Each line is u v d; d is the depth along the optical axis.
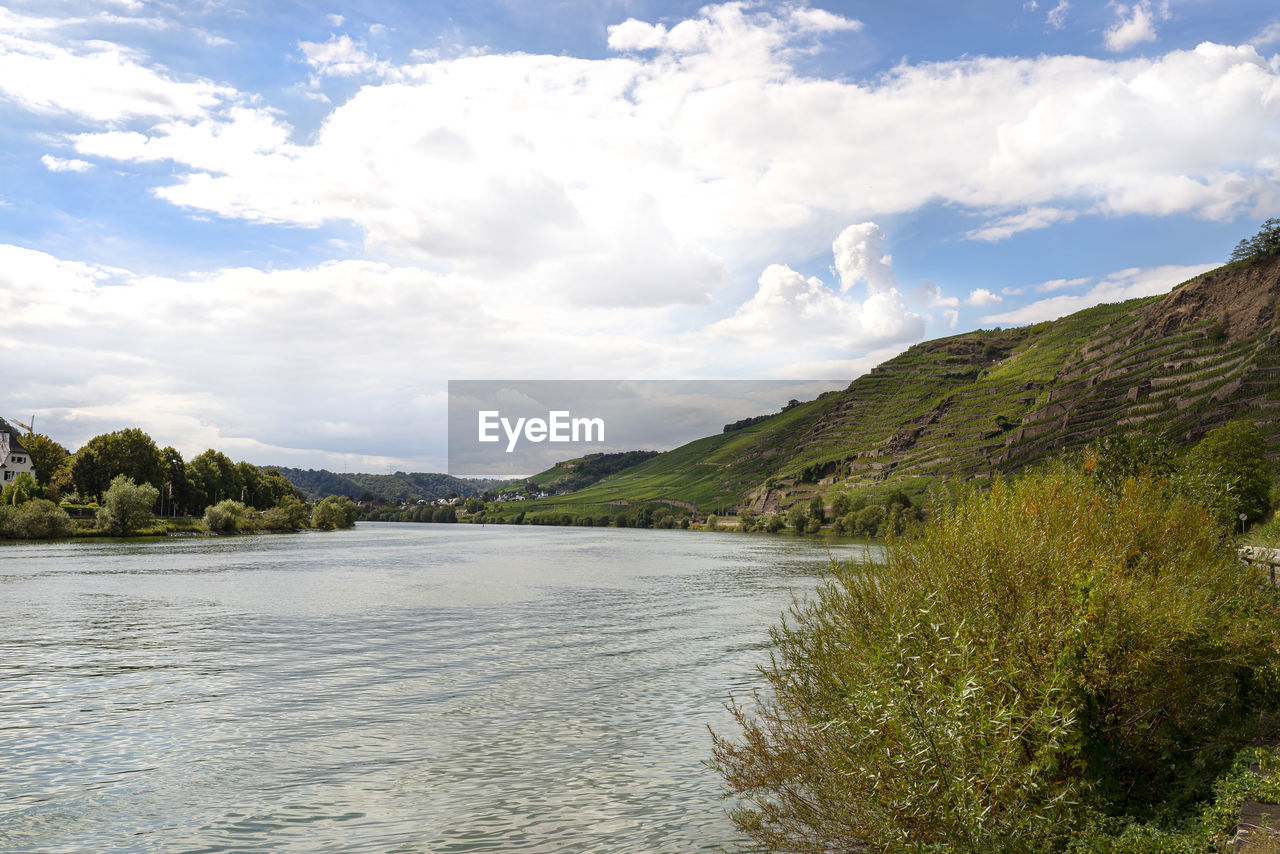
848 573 14.22
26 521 128.62
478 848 14.90
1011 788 9.02
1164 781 11.86
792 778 12.72
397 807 17.19
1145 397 179.62
